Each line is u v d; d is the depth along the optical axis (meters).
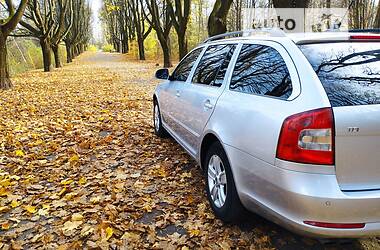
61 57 40.59
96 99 11.23
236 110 3.02
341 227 2.24
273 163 2.45
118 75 21.00
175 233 3.15
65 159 5.24
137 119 7.97
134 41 49.22
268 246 2.92
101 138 6.35
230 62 3.57
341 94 2.38
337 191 2.23
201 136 3.69
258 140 2.62
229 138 3.02
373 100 2.37
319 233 2.27
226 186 3.13
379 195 2.25
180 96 4.63
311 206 2.24
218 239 3.03
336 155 2.26
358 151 2.28
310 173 2.28
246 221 3.22
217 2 11.04
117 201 3.79
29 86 15.51
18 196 4.00
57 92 13.28
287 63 2.71
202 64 4.33
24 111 9.29
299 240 3.00
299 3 6.45
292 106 2.44
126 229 3.22
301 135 2.30
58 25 33.19
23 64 28.83
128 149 5.67
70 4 38.03
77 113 8.89
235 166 2.93
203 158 3.83
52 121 7.99
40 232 3.24
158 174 4.52
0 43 14.03
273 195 2.51
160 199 3.83
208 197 3.53
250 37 3.50
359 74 2.55
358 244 2.91
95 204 3.76
